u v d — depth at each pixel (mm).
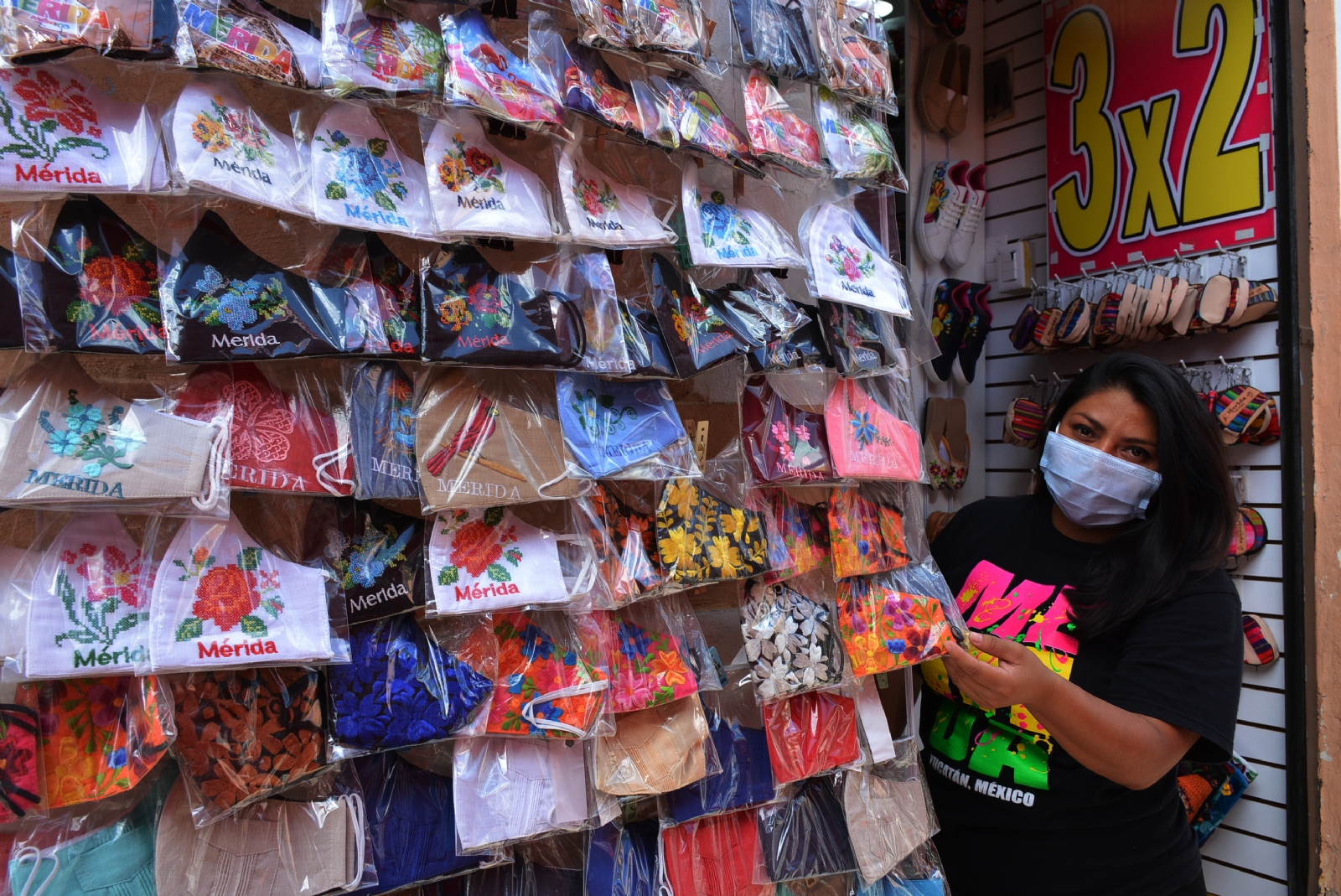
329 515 805
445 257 831
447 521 842
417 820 850
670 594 1024
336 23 728
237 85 736
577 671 889
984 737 1303
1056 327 2293
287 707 760
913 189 2346
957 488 2377
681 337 967
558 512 912
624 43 869
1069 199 2383
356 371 800
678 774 941
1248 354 2137
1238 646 1177
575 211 867
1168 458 1210
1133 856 1233
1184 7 2137
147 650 693
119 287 683
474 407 846
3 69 637
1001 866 1277
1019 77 2537
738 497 1036
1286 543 1865
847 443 1122
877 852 1095
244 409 750
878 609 1149
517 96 804
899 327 1282
